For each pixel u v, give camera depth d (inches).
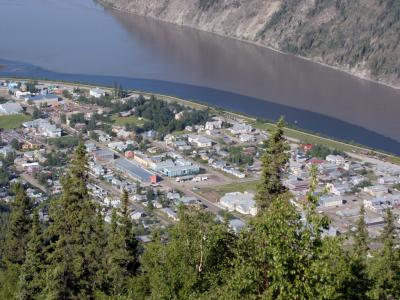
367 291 2176.4
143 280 3122.5
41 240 3673.7
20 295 3334.2
